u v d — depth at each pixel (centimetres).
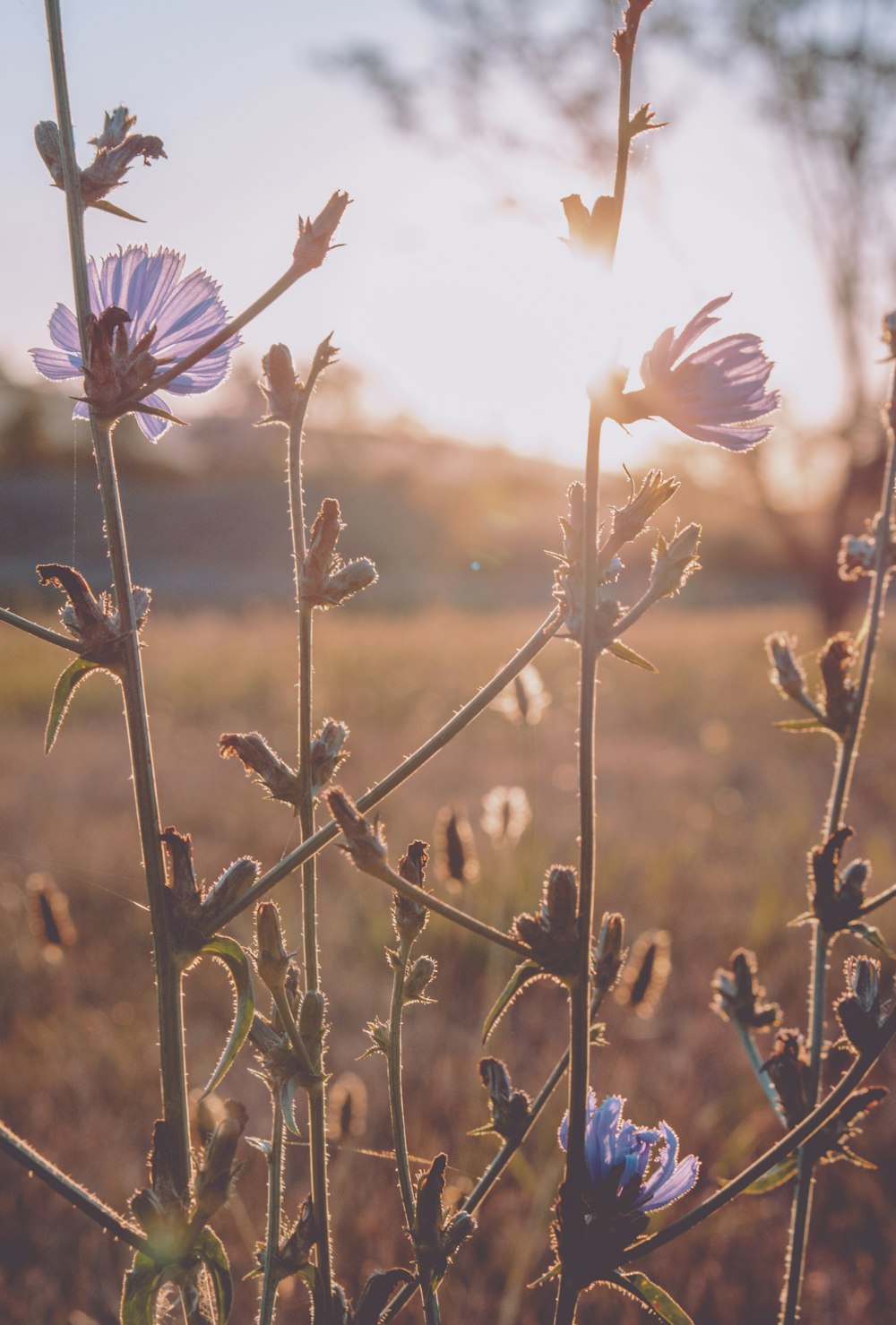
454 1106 282
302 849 97
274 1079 103
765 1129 276
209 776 609
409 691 895
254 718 797
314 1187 104
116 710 818
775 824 529
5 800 548
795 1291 128
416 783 590
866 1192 253
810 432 1405
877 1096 95
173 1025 96
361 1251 232
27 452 4012
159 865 97
